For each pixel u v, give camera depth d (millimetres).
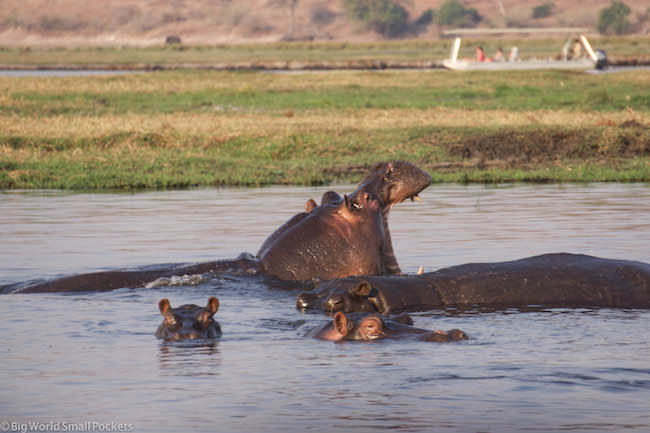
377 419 17141
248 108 119188
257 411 17719
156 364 21406
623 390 18750
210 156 81562
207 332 24266
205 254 38531
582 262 30656
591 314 27156
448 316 26969
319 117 104500
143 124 94562
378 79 163875
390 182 33531
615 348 22453
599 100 121500
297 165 77625
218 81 160250
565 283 29438
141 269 33438
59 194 64562
